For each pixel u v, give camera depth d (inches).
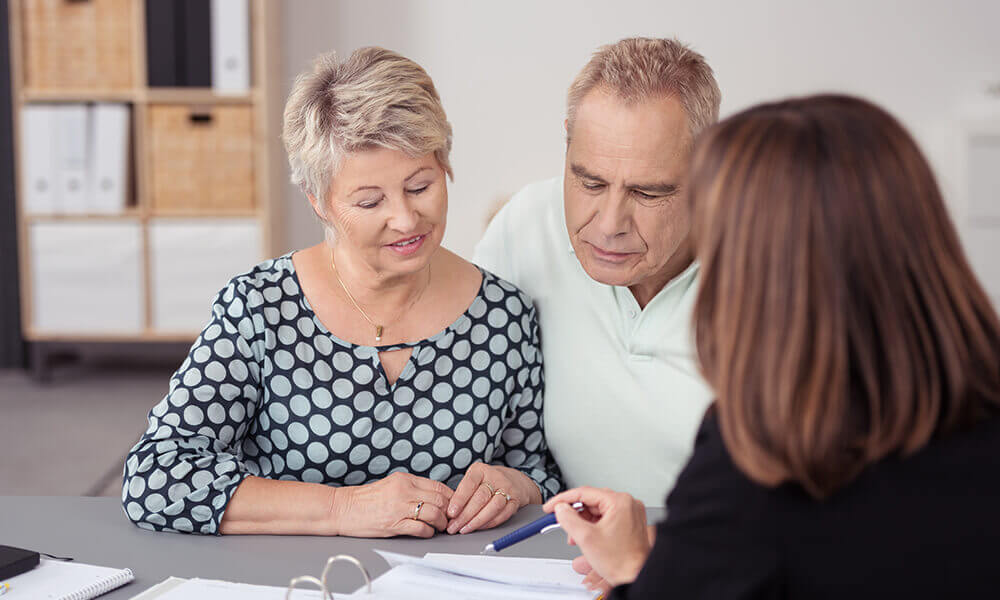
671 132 48.6
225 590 39.2
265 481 48.0
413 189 49.1
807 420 26.6
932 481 27.0
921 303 27.6
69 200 169.9
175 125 169.3
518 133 182.4
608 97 48.9
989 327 28.2
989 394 27.7
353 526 46.9
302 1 181.9
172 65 167.3
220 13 165.6
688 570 28.3
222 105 169.6
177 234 170.7
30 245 171.3
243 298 51.9
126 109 168.6
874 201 27.1
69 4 168.1
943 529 26.6
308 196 51.8
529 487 52.6
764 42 177.5
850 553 26.7
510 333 56.6
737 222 28.0
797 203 27.3
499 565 42.9
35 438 142.0
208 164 169.8
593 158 49.6
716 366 29.1
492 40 181.0
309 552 44.9
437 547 45.8
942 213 28.2
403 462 53.8
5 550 41.9
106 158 169.2
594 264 52.7
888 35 176.4
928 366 27.2
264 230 170.7
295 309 52.9
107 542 45.9
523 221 62.1
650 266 51.9
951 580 26.5
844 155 27.3
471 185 184.4
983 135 169.9
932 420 27.0
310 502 47.3
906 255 27.3
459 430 54.6
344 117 47.4
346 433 52.6
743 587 27.3
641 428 56.5
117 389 171.5
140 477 47.6
